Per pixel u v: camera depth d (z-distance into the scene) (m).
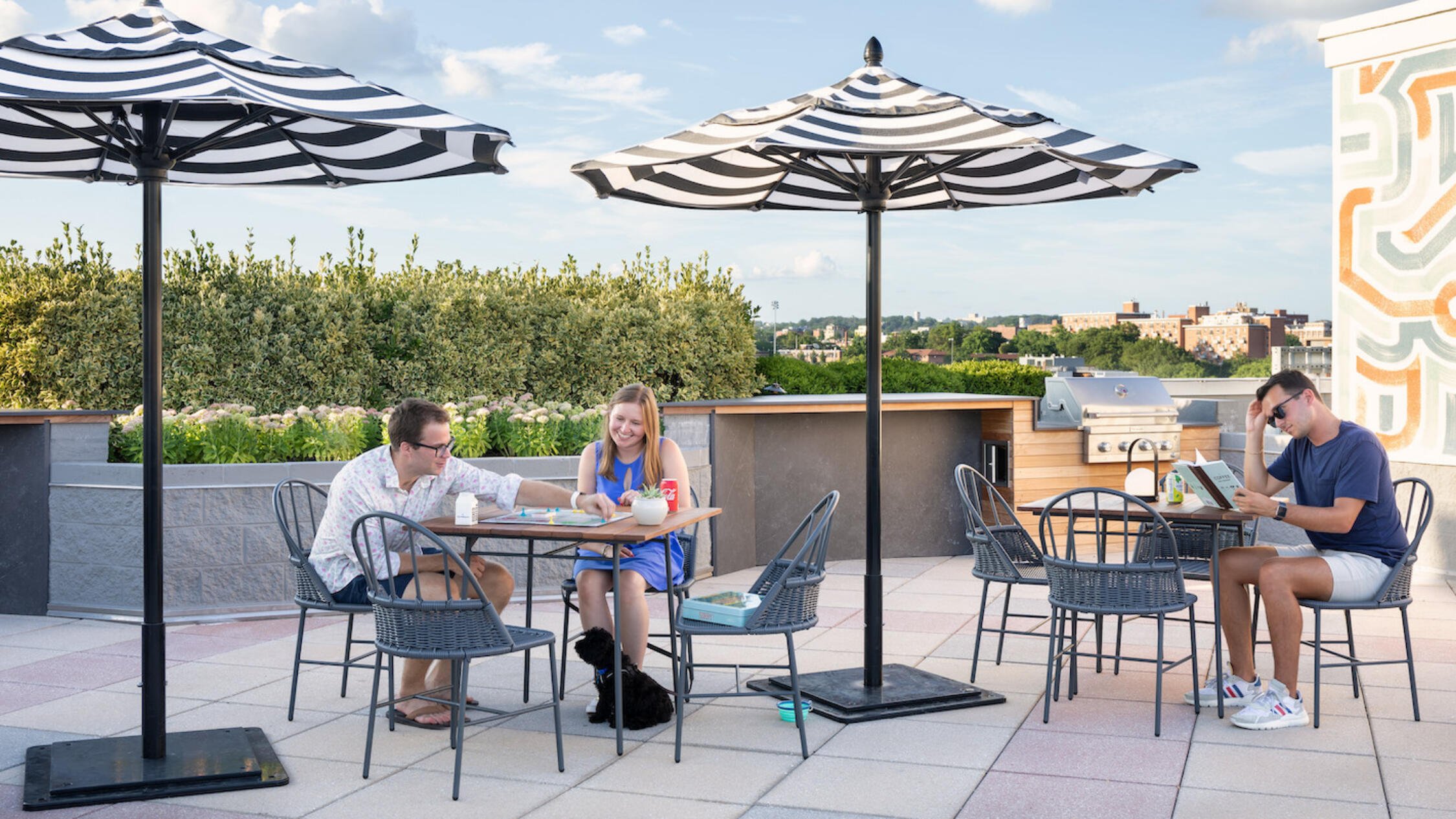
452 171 5.00
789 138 4.05
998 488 9.26
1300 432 4.68
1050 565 4.56
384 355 10.69
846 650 5.86
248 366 10.05
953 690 4.87
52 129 4.54
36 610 6.79
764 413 8.74
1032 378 13.75
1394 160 8.05
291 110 3.37
